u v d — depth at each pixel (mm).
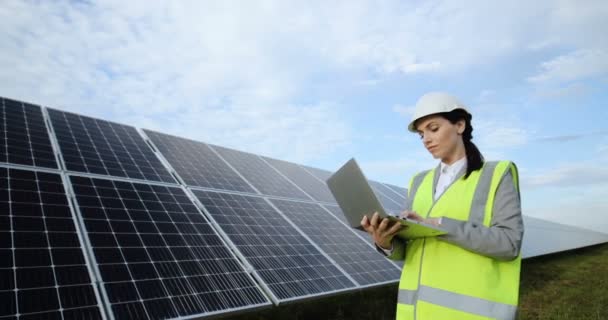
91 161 8438
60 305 4766
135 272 5852
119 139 10375
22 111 9008
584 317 9586
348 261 9320
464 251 2424
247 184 11617
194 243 7273
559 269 17594
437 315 2379
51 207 6328
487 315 2244
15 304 4512
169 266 6340
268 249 8258
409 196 3162
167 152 11094
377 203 2330
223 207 9242
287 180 13992
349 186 2545
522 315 9945
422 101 2646
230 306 6047
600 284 13805
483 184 2498
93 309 4930
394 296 11156
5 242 5227
